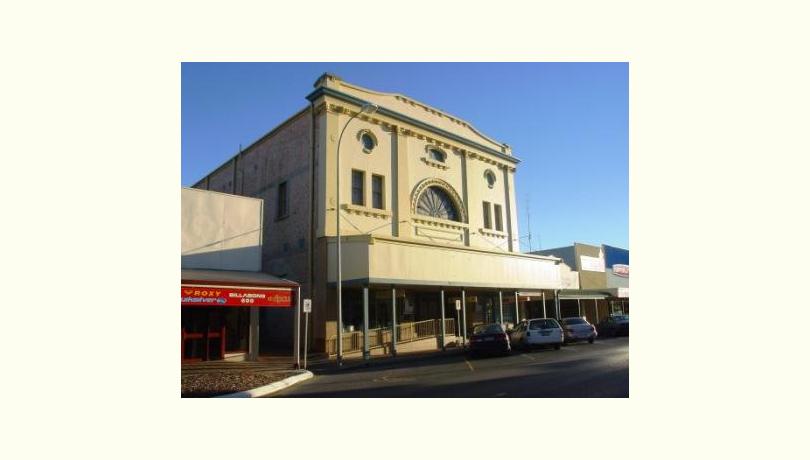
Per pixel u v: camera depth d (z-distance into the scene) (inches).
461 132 1160.2
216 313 746.8
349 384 518.0
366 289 791.1
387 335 892.0
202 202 783.1
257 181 1090.7
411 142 1028.5
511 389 432.1
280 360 753.6
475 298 1151.0
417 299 1001.5
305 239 893.8
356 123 936.9
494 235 1178.0
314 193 893.8
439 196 1088.2
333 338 824.3
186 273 687.1
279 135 1027.9
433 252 905.5
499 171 1243.2
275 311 970.7
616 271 1708.9
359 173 934.4
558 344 866.8
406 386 482.0
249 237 825.5
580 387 431.8
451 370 605.6
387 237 832.9
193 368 649.0
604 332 1251.2
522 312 1286.9
